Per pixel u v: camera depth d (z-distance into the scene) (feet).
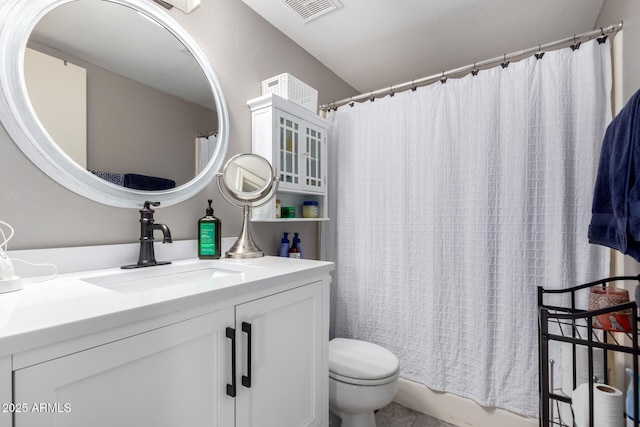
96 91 3.32
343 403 4.24
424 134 5.62
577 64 4.44
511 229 4.81
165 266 3.55
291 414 3.24
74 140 3.13
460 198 5.27
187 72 4.19
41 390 1.59
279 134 4.91
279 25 5.70
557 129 4.49
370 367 4.39
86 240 3.23
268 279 2.91
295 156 5.26
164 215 3.93
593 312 2.68
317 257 6.89
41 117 2.92
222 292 2.46
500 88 4.96
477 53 6.72
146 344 2.02
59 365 1.65
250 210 4.69
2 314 1.76
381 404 4.16
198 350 2.35
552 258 4.52
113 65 3.47
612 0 4.61
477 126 5.11
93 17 3.35
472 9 5.28
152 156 3.78
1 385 1.46
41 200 2.93
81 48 3.23
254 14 5.28
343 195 6.54
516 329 4.75
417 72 7.55
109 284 3.00
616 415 2.82
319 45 6.38
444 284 5.39
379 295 6.08
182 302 2.18
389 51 6.60
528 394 4.63
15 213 2.78
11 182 2.76
